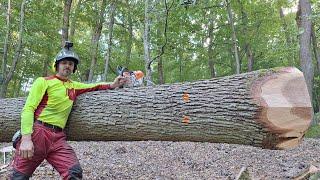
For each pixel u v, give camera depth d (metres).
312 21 14.08
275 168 6.77
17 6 15.27
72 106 4.28
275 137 3.33
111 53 19.58
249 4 18.67
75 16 17.05
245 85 3.46
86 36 22.42
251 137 3.43
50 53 16.19
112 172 6.45
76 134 4.38
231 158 7.71
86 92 4.34
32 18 15.41
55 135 3.79
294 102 3.29
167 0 12.21
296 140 3.38
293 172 6.31
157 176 6.25
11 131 4.82
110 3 16.91
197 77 24.70
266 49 19.56
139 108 3.99
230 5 16.98
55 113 3.83
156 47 15.66
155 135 3.96
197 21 16.59
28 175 3.82
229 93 3.53
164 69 23.52
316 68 24.41
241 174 5.41
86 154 8.10
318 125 12.35
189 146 8.95
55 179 5.62
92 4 16.94
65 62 3.96
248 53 20.98
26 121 3.63
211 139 3.69
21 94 21.14
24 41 14.66
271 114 3.27
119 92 4.20
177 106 3.79
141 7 14.55
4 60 14.53
